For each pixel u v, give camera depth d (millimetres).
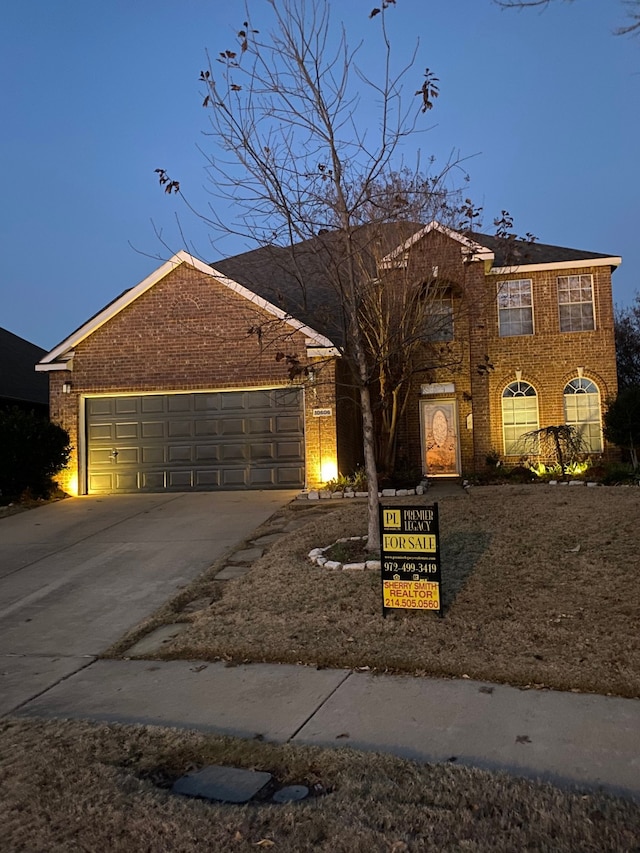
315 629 6266
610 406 15758
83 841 3270
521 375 17625
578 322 17609
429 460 17844
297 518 11484
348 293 8750
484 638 5746
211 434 15453
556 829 3115
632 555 7316
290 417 15078
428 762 3848
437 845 3053
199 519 12055
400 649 5656
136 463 15758
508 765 3799
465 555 7848
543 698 4688
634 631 5594
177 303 15586
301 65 8062
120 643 6582
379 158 8508
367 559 8062
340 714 4621
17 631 7141
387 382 15164
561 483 14484
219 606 7191
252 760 4008
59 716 4957
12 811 3559
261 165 8047
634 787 3512
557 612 6125
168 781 3852
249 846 3152
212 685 5344
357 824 3248
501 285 16328
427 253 11961
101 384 15836
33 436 14883
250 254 13859
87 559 9852
